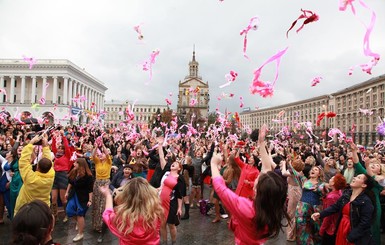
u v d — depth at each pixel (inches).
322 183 200.8
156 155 283.7
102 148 241.9
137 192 100.0
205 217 293.1
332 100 2167.8
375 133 1529.3
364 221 143.3
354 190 154.5
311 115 2610.7
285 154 414.6
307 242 195.8
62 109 2196.1
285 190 88.3
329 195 190.2
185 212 286.7
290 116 3085.6
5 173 240.1
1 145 310.7
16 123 550.9
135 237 95.7
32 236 70.9
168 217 197.6
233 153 265.4
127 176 242.5
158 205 102.9
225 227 258.1
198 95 3324.3
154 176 235.8
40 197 168.2
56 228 241.8
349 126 1847.9
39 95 2411.4
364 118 1665.8
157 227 101.8
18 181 223.1
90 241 213.3
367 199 146.2
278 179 88.7
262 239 90.0
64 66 2301.9
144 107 4156.0
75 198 215.6
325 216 163.3
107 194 109.6
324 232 175.0
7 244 197.8
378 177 232.4
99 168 237.5
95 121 936.9
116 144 556.7
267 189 85.5
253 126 4288.9
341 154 428.8
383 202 244.7
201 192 358.0
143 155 346.9
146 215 97.0
